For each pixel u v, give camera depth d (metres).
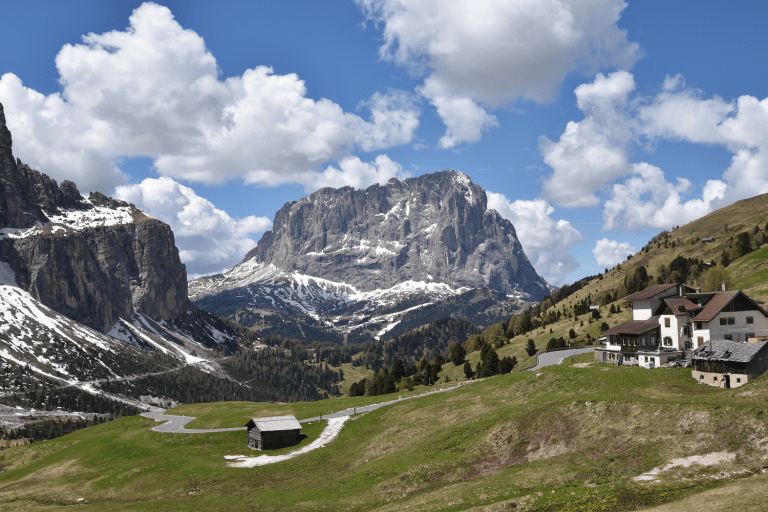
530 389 99.56
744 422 58.59
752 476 50.94
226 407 152.50
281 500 71.56
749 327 97.94
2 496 92.06
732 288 181.75
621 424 67.12
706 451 57.38
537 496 54.84
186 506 73.44
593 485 56.25
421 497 62.62
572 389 92.56
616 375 93.88
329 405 137.00
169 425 132.25
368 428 105.75
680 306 104.88
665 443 60.88
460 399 106.75
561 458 64.56
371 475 74.19
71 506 78.88
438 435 82.12
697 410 63.59
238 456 101.25
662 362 100.44
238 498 75.50
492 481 61.81
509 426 76.12
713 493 47.72
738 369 79.38
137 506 74.88
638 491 51.78
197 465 94.56
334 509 65.31
